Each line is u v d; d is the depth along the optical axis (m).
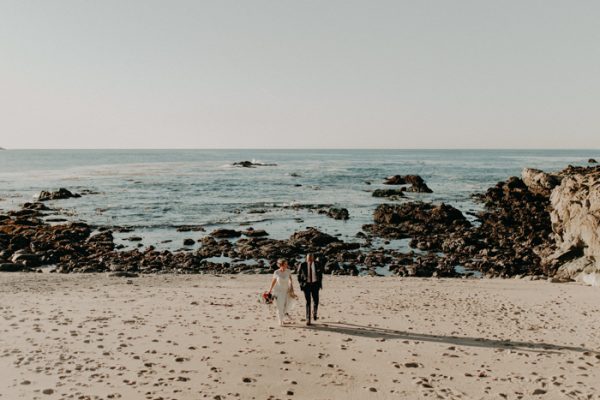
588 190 26.75
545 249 30.47
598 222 23.94
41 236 34.25
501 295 18.58
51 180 83.94
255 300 17.11
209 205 54.88
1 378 9.37
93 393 8.77
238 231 38.59
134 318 14.10
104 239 34.66
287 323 13.89
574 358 11.24
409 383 9.61
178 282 21.31
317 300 14.14
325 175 101.69
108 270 26.28
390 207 48.25
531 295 18.61
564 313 15.70
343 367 10.45
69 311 14.84
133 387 9.09
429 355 11.33
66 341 11.76
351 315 15.06
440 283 21.56
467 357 11.23
